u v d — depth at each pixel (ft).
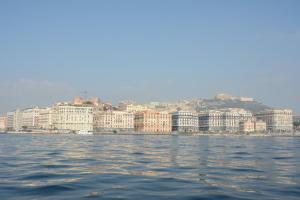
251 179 136.26
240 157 243.60
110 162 199.00
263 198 101.35
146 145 446.19
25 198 100.27
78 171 157.17
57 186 118.01
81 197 101.30
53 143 488.02
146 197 101.65
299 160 219.61
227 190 113.09
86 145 429.38
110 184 122.72
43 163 191.31
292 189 115.34
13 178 135.64
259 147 423.23
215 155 262.67
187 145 464.65
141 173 151.53
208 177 140.97
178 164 190.90
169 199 99.40
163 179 134.72
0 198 100.37
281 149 369.91
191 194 106.32
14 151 296.30
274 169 169.17
